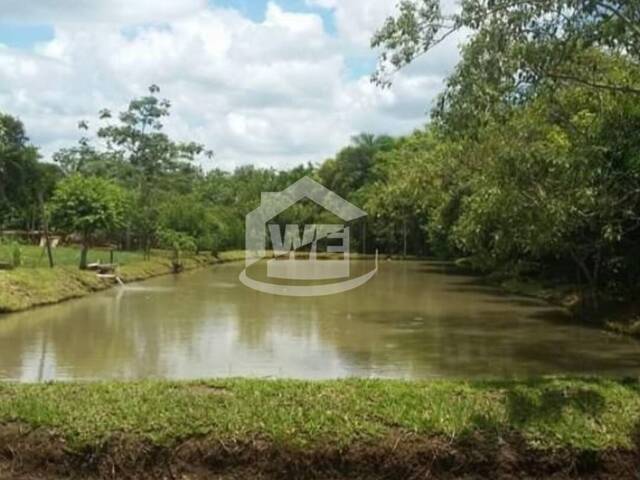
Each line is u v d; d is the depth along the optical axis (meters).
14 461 5.55
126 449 5.52
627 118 10.50
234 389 6.30
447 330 15.40
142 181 47.44
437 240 36.53
